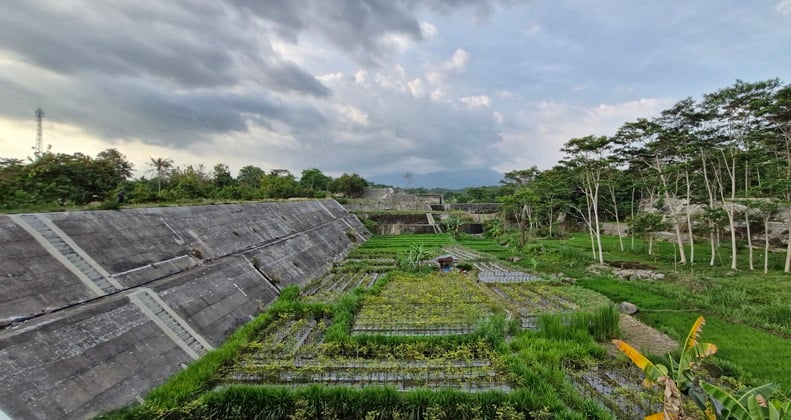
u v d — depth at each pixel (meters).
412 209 78.25
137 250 19.00
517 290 25.83
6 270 12.73
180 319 16.14
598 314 17.67
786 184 27.11
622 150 37.81
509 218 68.31
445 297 23.39
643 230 36.97
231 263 23.69
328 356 15.23
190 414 10.96
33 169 24.67
